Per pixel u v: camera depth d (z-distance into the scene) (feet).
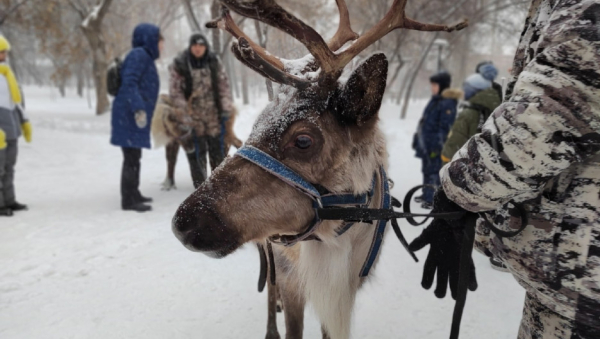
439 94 21.61
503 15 76.64
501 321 10.93
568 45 4.12
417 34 75.00
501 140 4.40
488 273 13.82
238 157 5.92
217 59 20.25
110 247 14.85
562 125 4.16
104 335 9.88
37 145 34.09
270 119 5.98
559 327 4.96
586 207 4.48
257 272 13.41
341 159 5.98
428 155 21.24
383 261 14.48
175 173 26.84
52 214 18.28
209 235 5.58
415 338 10.19
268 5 5.08
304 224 6.04
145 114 18.08
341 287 6.82
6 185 18.35
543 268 4.76
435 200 5.64
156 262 13.83
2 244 14.80
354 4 54.95
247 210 5.72
